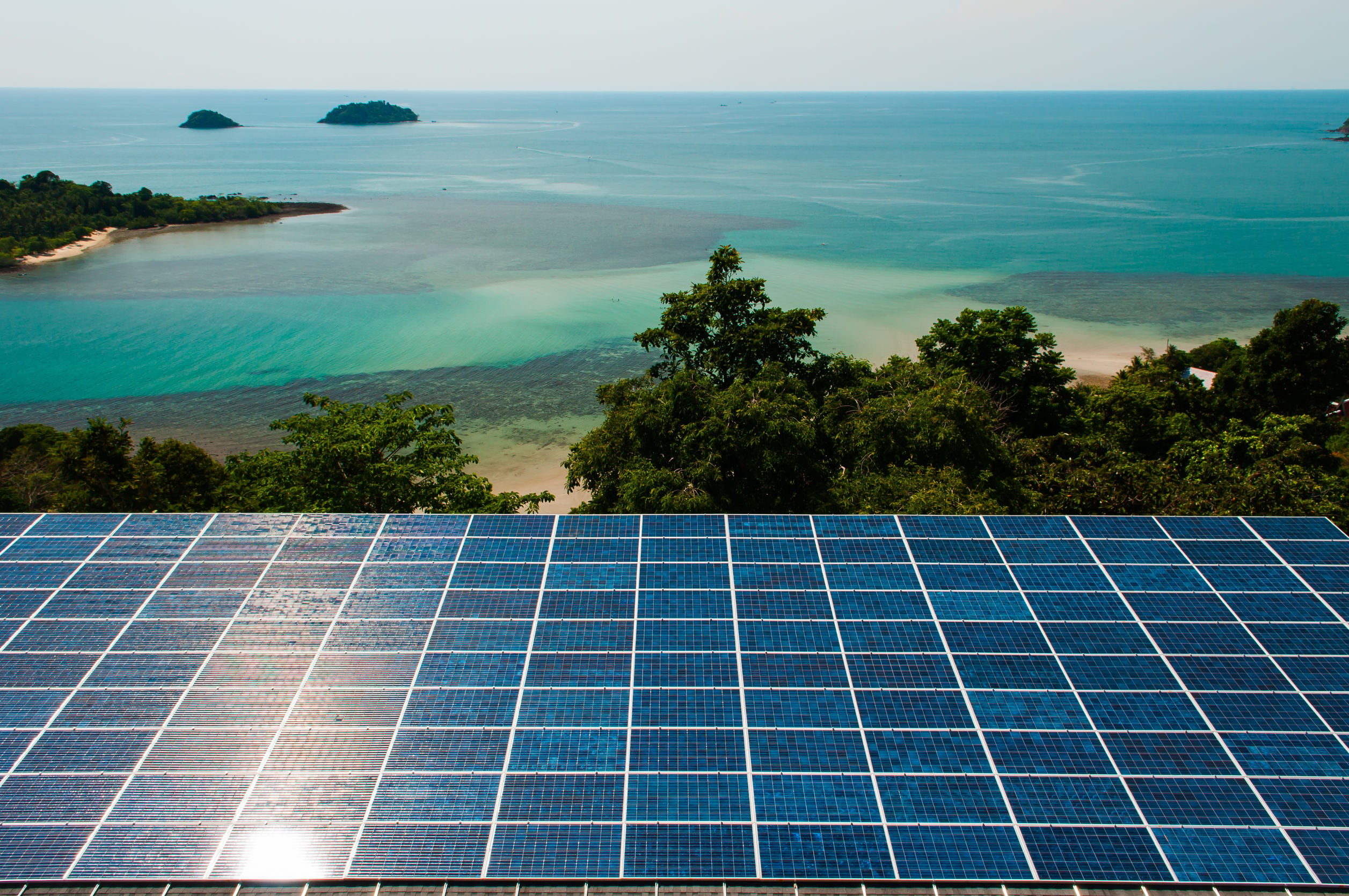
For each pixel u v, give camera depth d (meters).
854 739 12.28
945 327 47.69
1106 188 191.38
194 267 118.06
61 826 10.94
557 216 158.38
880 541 16.44
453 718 12.58
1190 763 11.86
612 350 81.94
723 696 12.98
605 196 185.88
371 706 12.77
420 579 15.41
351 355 80.44
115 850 10.62
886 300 95.88
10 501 44.03
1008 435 40.12
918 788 11.56
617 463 30.81
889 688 13.13
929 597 15.02
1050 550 16.16
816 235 135.50
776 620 14.48
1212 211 157.88
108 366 77.62
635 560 15.91
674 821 11.09
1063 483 31.28
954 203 169.75
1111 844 10.79
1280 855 10.62
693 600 14.91
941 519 17.00
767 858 10.65
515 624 14.38
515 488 52.75
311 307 96.25
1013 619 14.54
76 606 14.66
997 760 11.95
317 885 10.42
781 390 31.58
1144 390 45.34
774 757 11.99
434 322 90.50
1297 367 54.25
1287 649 13.84
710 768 11.81
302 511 28.30
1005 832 10.96
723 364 35.19
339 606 14.74
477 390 71.50
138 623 14.31
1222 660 13.62
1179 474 35.06
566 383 73.25
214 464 46.66
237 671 13.36
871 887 10.44
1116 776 11.68
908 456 30.12
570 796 11.41
